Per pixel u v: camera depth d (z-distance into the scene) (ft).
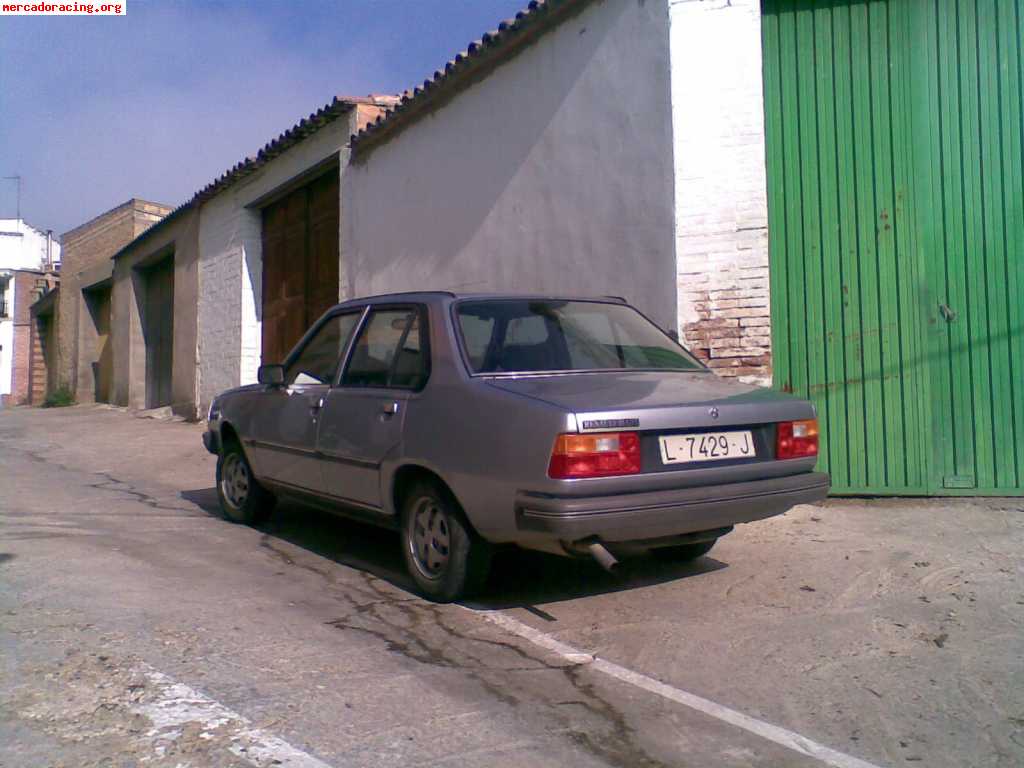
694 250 23.89
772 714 11.40
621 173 25.55
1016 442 22.74
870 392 23.26
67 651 12.98
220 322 52.60
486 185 30.81
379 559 18.98
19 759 9.80
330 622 14.65
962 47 23.11
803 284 23.57
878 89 23.39
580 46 26.78
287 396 19.58
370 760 9.93
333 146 40.98
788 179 23.71
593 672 12.67
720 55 23.81
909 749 10.52
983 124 23.03
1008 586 16.22
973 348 22.91
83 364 84.48
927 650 13.50
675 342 18.42
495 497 13.80
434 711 11.25
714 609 15.34
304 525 22.43
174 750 10.05
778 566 17.70
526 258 29.01
